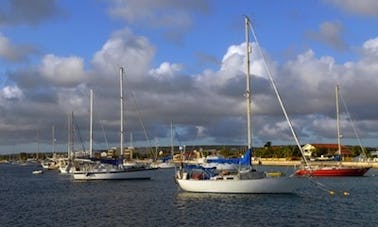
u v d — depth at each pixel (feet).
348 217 123.24
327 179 253.44
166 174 327.26
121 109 277.03
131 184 239.71
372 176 276.21
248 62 170.19
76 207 152.76
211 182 166.40
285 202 150.20
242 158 164.45
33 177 360.07
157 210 140.56
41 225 118.52
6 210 149.07
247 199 155.94
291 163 476.95
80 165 282.15
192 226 113.39
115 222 120.78
